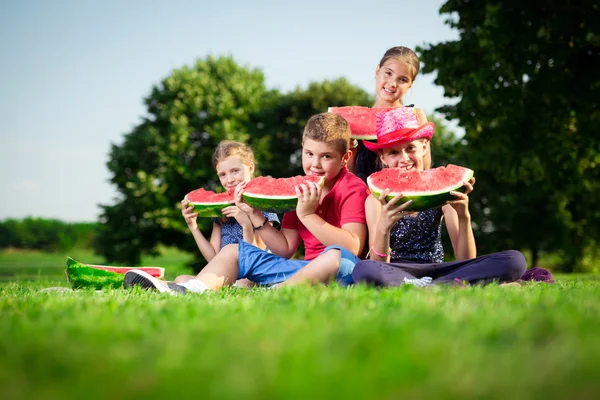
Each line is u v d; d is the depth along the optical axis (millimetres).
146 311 2670
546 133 13148
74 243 67562
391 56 6219
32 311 2646
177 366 1404
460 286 3963
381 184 4336
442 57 13750
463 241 4676
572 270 31266
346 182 4969
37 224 67062
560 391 1246
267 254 4820
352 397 1183
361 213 4840
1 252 65562
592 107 12609
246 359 1460
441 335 1745
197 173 31812
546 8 12211
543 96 12398
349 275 4430
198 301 3229
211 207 5891
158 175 32031
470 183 4273
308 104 34406
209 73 36812
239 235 6234
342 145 4906
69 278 5492
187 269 33250
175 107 33719
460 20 14031
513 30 12352
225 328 1938
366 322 2010
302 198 4594
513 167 13602
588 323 1942
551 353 1516
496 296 3027
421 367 1368
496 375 1321
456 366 1379
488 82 13047
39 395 1249
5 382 1367
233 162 6582
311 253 5008
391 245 4945
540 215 26141
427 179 4301
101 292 4230
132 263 33000
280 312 2389
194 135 33938
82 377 1367
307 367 1365
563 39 12281
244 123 35250
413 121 4816
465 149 15141
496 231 28016
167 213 31312
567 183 14547
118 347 1648
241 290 4211
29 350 1644
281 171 33781
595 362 1415
